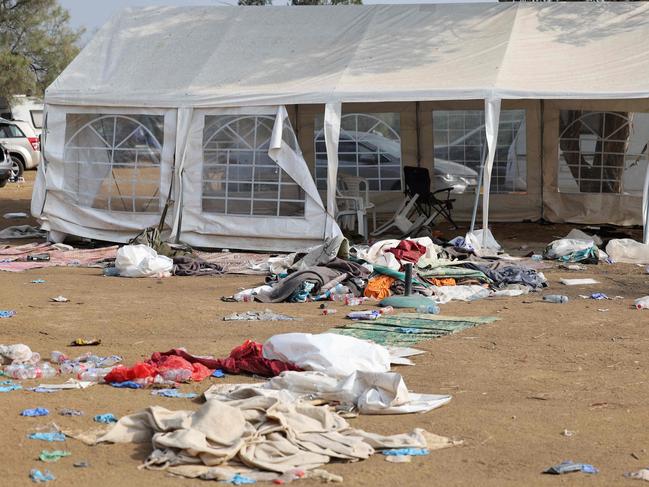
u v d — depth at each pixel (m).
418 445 6.05
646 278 12.97
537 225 18.48
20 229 18.34
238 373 7.96
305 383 7.08
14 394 7.28
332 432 6.16
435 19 17.00
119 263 13.73
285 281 11.73
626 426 6.56
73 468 5.62
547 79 14.60
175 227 15.92
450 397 7.20
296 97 15.05
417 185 16.83
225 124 15.58
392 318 10.39
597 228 17.89
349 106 19.27
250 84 15.81
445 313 10.78
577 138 18.31
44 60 35.72
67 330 9.87
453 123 19.00
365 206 16.69
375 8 17.45
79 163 16.61
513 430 6.46
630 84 14.19
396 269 12.53
